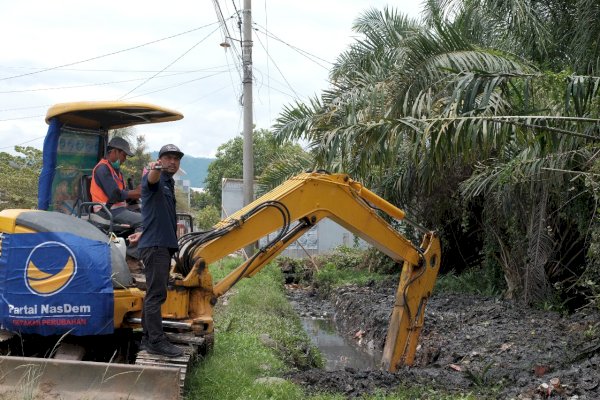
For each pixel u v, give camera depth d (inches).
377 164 333.4
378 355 510.9
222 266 812.6
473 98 296.7
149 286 265.9
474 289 619.2
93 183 310.7
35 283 256.7
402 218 362.9
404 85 378.0
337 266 931.3
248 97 814.5
